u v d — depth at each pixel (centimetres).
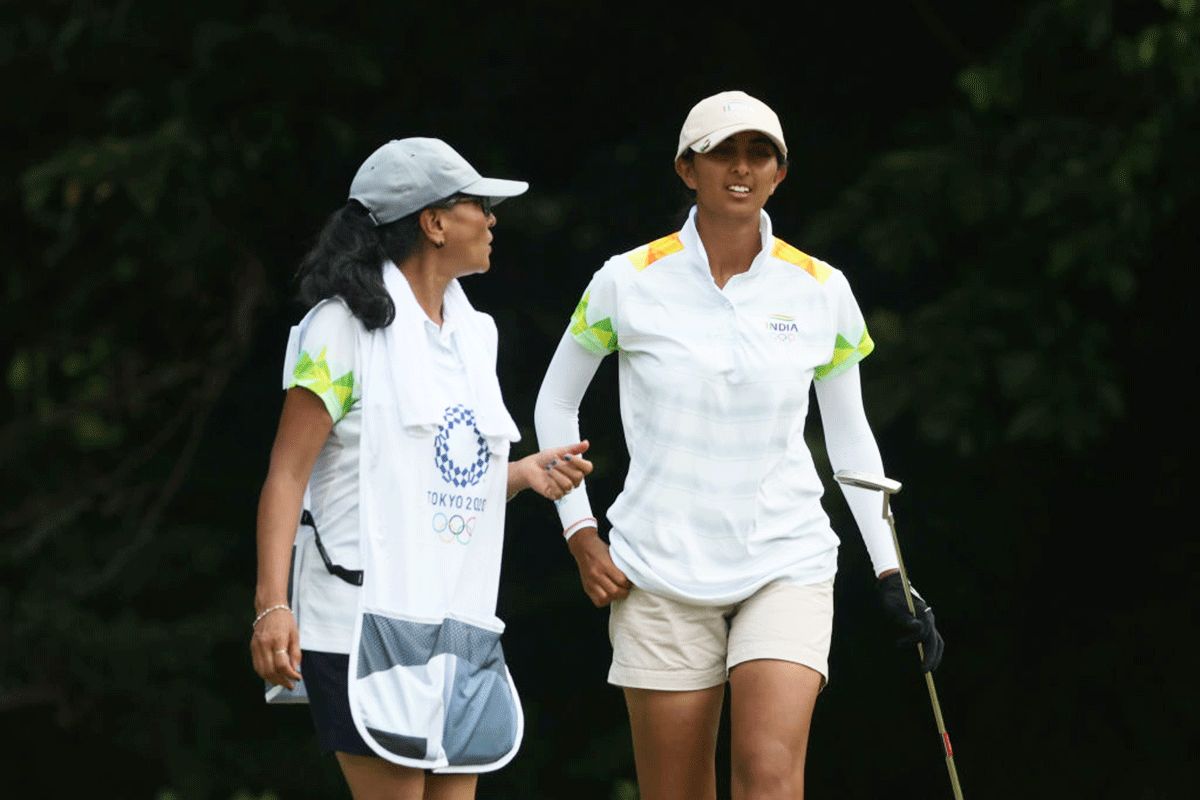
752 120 1428
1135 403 3462
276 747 3841
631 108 3775
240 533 3975
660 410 1466
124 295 3981
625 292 1487
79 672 3769
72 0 3641
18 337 4075
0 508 4047
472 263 1355
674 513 1466
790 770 1405
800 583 1467
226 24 3419
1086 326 3062
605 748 3688
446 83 3728
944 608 3578
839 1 3622
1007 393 2992
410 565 1285
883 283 3425
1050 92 3152
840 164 3559
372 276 1308
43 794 4038
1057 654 3597
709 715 1507
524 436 3612
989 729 3631
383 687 1273
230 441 4072
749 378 1453
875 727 3691
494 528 1346
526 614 3819
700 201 1470
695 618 1485
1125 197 2916
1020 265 3092
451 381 1334
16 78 3672
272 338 4009
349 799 3819
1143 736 3478
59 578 3878
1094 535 3588
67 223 3403
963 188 3023
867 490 1558
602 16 3681
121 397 3956
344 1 3628
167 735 3797
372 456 1289
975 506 3516
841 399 1548
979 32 3553
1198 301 3356
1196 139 2939
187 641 3797
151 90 3522
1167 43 2844
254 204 3644
